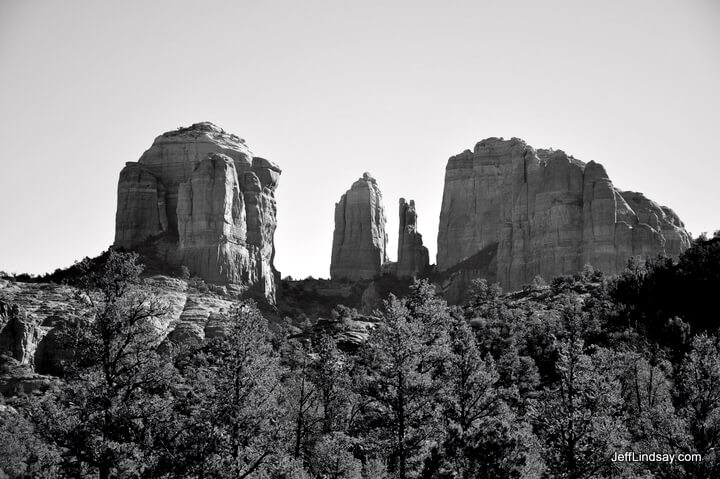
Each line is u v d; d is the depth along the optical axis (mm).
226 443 65562
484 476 70938
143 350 67125
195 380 78250
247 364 70750
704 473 70250
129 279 69938
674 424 73250
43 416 63719
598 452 70312
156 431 66062
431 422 77938
